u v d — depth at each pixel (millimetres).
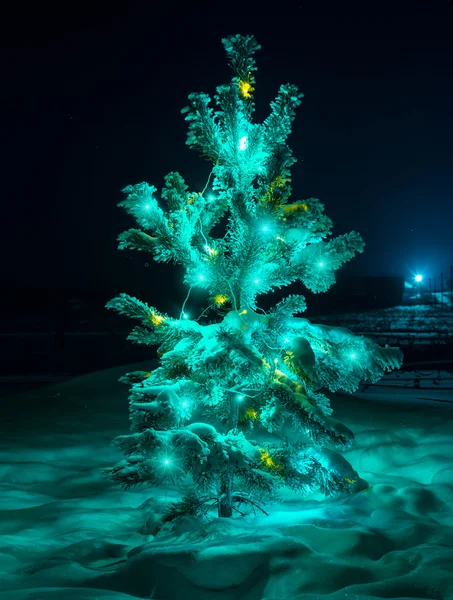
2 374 18047
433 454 5969
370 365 4262
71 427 8156
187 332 4297
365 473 5340
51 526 4438
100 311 31219
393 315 41094
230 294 4461
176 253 4336
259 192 4301
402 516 4094
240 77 4480
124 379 4484
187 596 3244
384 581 3113
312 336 4340
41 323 36281
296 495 5020
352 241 4285
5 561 3744
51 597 3062
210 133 4289
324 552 3533
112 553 3879
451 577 3109
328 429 3996
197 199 4566
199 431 3930
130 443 3680
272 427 4113
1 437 7461
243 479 4164
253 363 4023
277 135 4324
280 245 4328
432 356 18734
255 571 3299
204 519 4293
